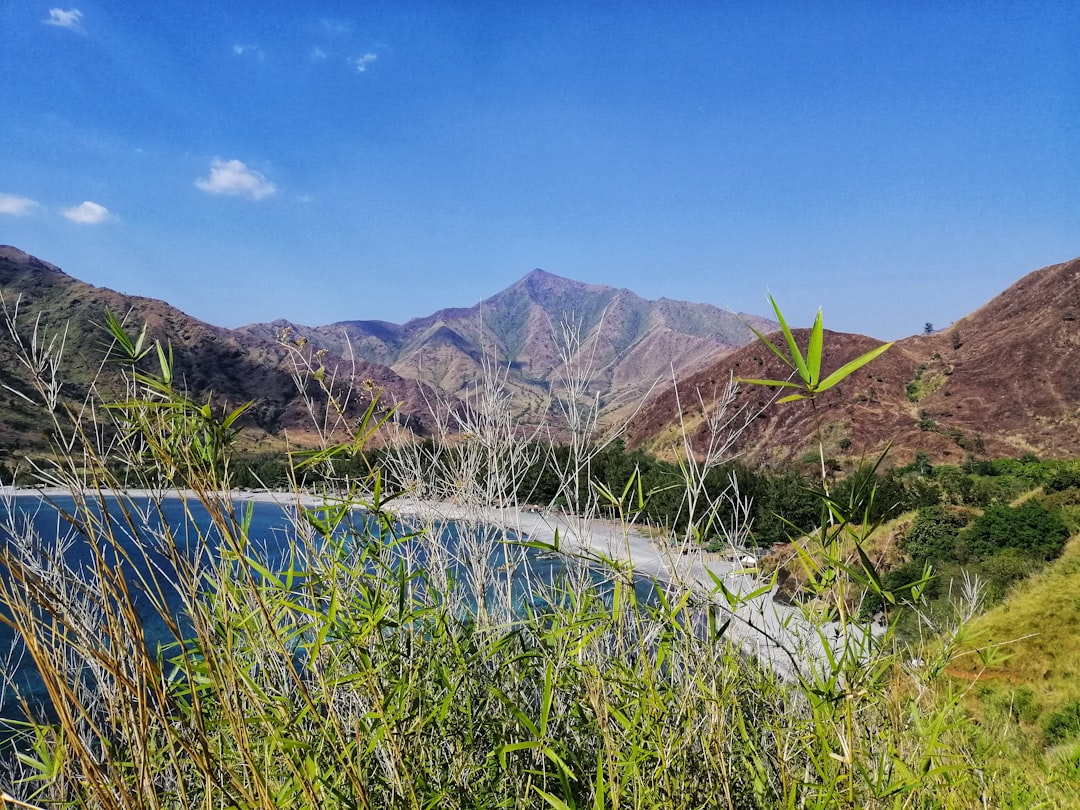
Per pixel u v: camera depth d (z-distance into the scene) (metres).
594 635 2.04
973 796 2.70
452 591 2.45
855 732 2.03
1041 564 19.69
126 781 1.55
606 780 2.06
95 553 1.47
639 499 2.26
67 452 1.55
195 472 1.61
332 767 1.72
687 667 2.05
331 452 1.96
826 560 1.79
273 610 1.89
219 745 1.78
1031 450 75.62
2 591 1.39
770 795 2.11
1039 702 9.96
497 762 2.09
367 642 1.88
